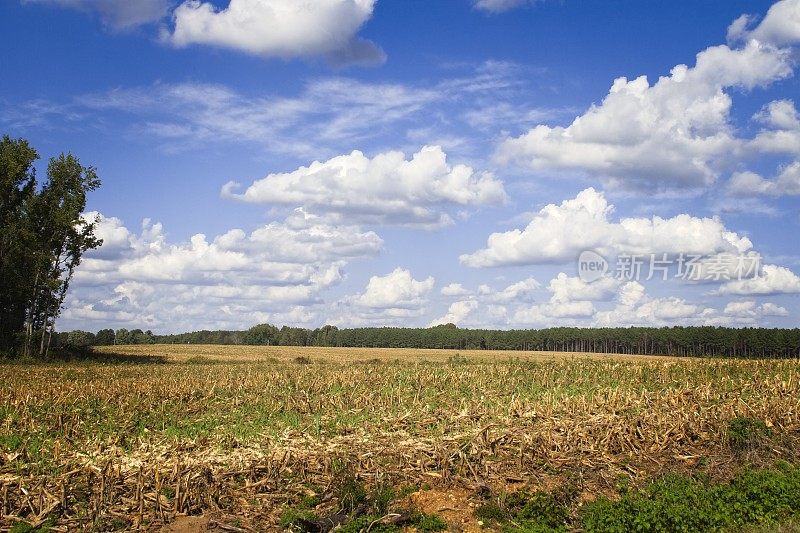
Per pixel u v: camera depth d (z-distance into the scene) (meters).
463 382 41.12
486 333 160.25
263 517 15.32
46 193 64.56
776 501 15.38
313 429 25.48
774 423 24.03
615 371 43.22
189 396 36.69
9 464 19.06
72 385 39.28
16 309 66.69
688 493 15.56
